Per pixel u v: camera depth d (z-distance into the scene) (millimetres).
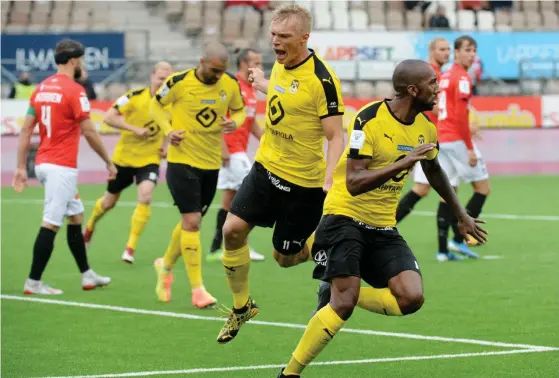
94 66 45594
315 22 50062
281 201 12133
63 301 16812
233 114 16844
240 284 12445
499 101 43156
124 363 12336
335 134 11422
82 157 39875
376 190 10672
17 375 11719
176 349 13164
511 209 30047
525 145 43375
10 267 20594
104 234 25688
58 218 17328
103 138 40000
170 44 49969
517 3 53094
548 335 13664
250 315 12695
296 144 11773
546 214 28844
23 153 17188
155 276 19516
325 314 10492
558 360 12164
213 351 13031
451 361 12234
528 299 16500
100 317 15445
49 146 17125
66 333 14250
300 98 11477
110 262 21312
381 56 47156
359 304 11102
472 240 11602
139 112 20609
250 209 12117
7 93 44344
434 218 28641
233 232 12148
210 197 16750
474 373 11602
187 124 16141
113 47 45812
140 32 47844
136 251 22938
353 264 10555
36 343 13578
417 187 21094
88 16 51094
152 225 27438
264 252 22656
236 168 20734
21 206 31578
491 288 17609
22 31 49938
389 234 10984
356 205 10742
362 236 10781
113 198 21594
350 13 50531
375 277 11000
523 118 43375
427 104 10359
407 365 12086
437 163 10969
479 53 47719
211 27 50531
